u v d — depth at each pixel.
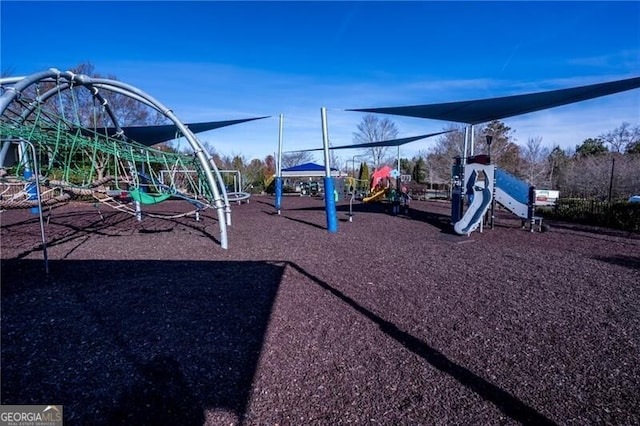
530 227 9.44
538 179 24.70
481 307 3.68
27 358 2.58
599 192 19.09
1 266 5.18
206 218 12.23
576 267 5.47
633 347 2.80
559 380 2.33
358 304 3.74
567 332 3.08
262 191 33.00
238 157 36.00
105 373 2.39
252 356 2.63
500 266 5.50
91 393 2.16
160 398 2.12
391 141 13.98
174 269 5.11
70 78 5.84
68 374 2.37
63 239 7.57
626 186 18.17
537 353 2.70
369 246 7.10
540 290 4.28
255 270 5.09
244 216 13.12
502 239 8.14
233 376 2.36
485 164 9.04
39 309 3.53
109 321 3.25
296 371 2.42
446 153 28.58
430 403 2.08
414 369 2.46
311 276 4.81
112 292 4.06
